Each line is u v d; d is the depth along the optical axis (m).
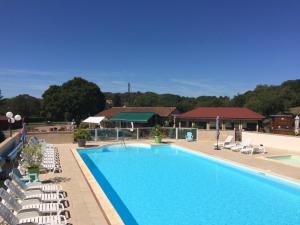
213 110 53.12
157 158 24.69
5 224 8.37
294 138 25.38
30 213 8.81
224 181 17.36
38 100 93.25
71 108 80.62
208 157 23.23
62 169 17.11
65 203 11.16
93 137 31.36
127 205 13.21
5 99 99.81
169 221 11.45
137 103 96.62
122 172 19.55
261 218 11.77
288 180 15.45
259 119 47.41
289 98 75.19
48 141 29.38
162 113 59.62
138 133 33.19
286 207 13.01
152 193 14.96
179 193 14.95
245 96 83.38
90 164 22.12
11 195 9.90
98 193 12.09
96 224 9.29
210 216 11.94
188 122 53.84
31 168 13.73
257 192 15.17
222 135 32.78
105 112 68.25
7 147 19.95
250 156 22.61
